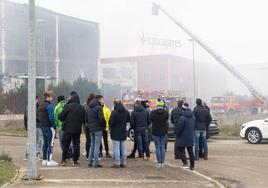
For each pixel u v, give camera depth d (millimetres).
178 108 15102
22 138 24578
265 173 12367
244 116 32250
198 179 11164
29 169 10688
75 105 13055
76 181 10516
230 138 23625
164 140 13305
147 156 14883
